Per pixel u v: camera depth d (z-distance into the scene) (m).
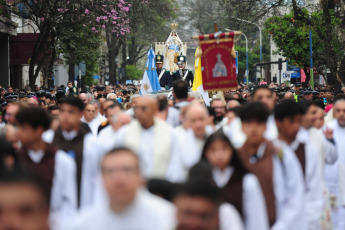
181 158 21.88
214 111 29.69
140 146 21.45
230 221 13.87
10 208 9.25
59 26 100.06
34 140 18.94
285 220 17.31
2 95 68.75
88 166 20.95
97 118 35.25
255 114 17.73
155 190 16.31
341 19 101.00
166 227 13.38
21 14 105.44
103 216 13.49
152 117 21.66
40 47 101.06
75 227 13.62
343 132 26.22
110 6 100.06
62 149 22.03
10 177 9.52
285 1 99.19
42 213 9.52
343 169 24.48
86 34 105.81
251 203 16.12
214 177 16.44
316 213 19.41
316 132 22.19
